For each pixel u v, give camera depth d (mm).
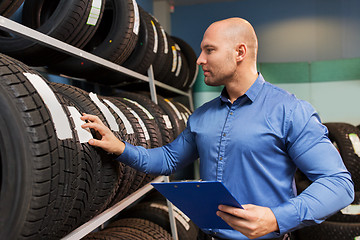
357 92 4441
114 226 2119
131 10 1906
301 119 1199
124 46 1907
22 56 1597
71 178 982
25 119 810
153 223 2201
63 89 1376
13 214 782
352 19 5988
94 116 1242
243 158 1273
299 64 4578
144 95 2572
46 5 1917
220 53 1295
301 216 1027
